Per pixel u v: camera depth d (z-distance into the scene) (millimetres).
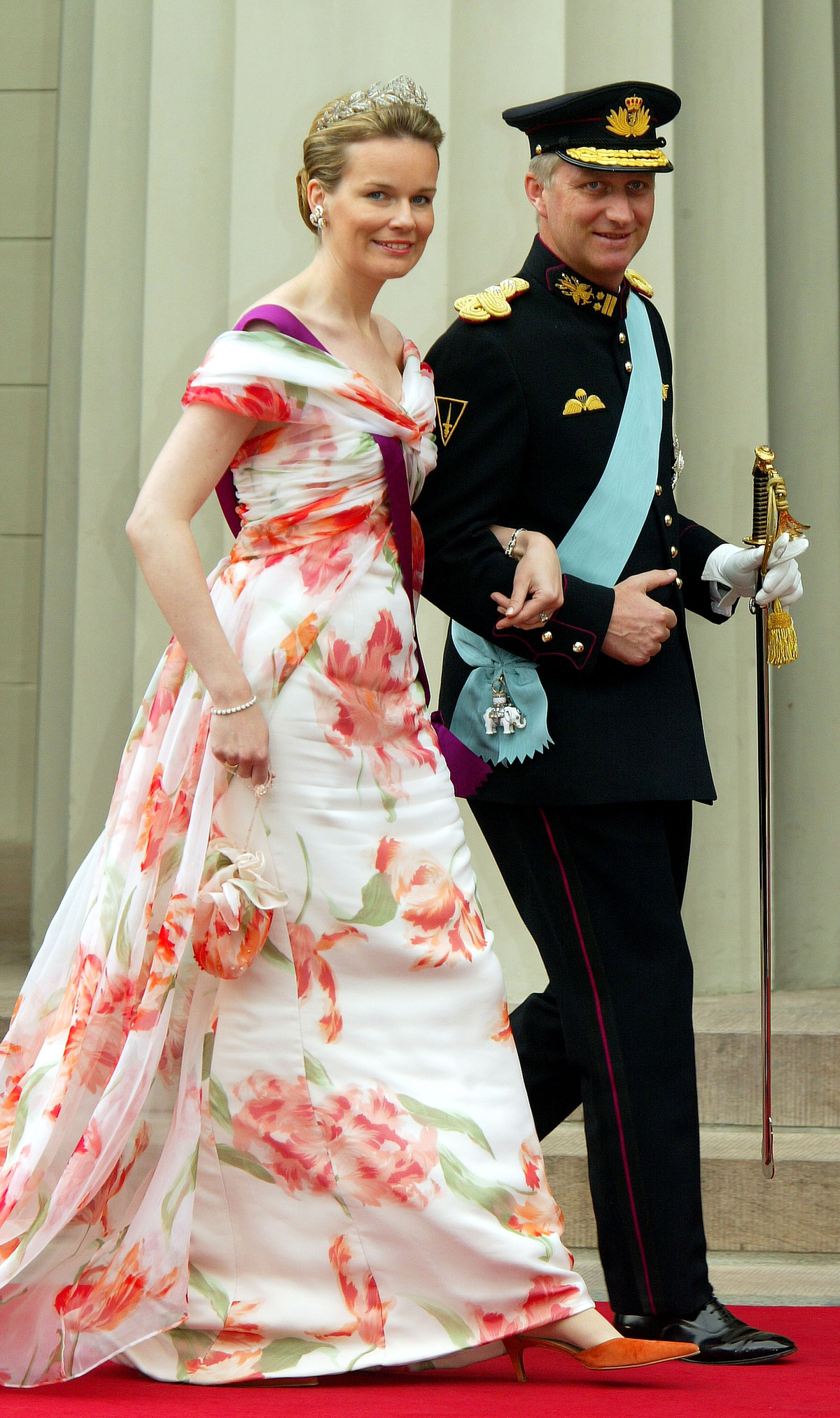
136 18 12789
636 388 7621
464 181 12234
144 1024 6445
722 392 12484
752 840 12336
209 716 6727
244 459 6777
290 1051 6508
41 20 22594
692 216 12500
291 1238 6441
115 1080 6398
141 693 12344
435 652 12125
